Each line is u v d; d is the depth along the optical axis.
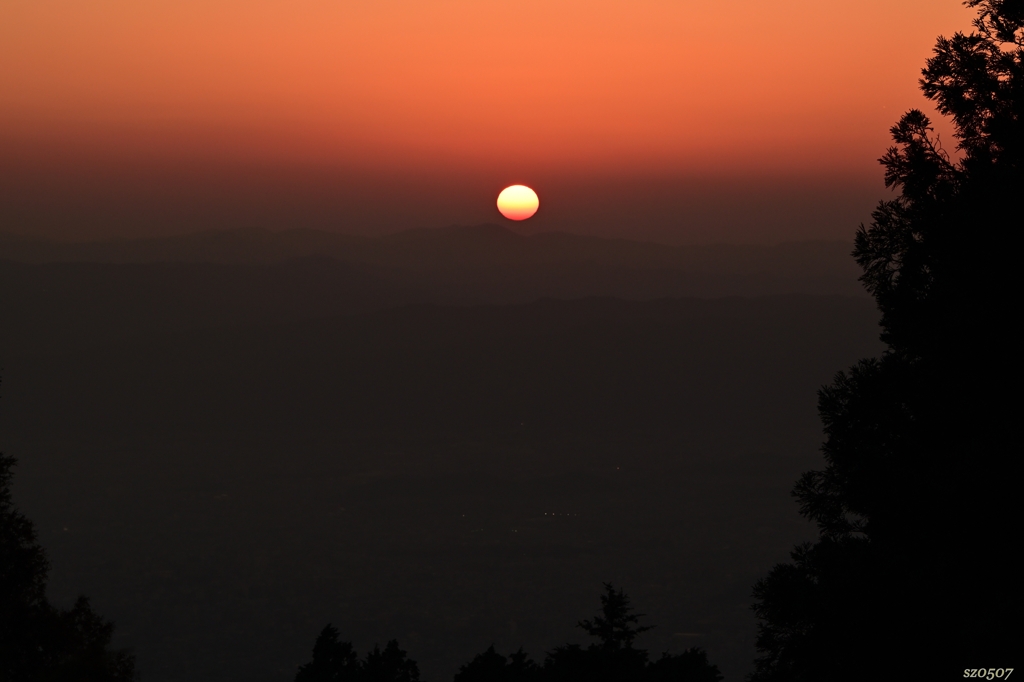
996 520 32.97
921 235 43.06
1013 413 36.88
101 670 40.00
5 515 51.28
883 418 41.91
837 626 36.03
